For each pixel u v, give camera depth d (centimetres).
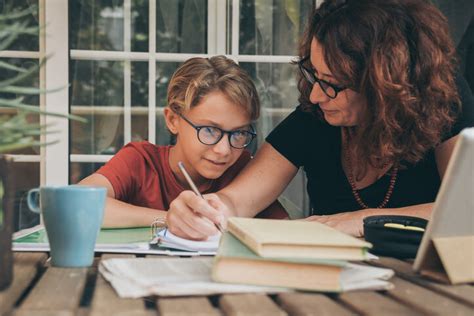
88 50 342
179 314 95
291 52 351
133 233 188
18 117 102
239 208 216
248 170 227
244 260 108
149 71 346
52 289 109
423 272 123
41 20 336
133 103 346
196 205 166
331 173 227
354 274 116
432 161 218
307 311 97
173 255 146
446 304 102
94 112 344
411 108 193
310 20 214
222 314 95
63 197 128
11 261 109
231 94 220
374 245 148
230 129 223
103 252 147
